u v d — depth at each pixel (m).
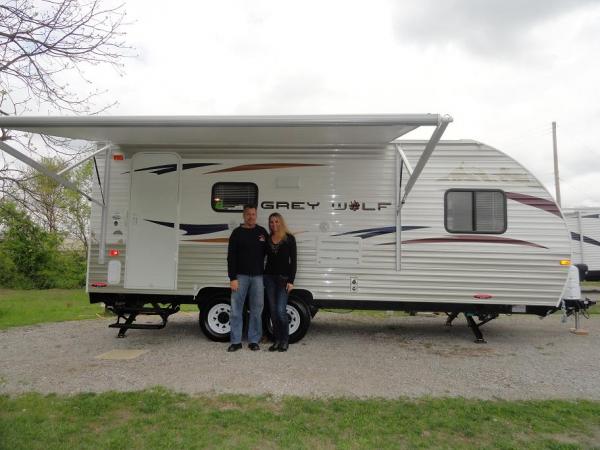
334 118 4.34
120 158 6.43
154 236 6.36
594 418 3.71
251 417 3.60
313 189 6.32
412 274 6.18
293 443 3.19
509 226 6.16
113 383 4.45
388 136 5.76
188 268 6.31
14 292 16.02
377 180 6.29
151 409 3.75
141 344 6.18
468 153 6.26
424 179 6.26
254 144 6.37
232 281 5.60
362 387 4.41
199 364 5.11
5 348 6.00
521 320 8.48
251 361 5.25
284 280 5.73
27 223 16.39
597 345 6.33
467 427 3.49
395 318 8.68
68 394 4.14
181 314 9.17
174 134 5.71
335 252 6.25
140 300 6.44
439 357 5.59
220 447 3.09
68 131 5.45
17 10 5.54
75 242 19.45
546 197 6.15
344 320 8.41
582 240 14.71
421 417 3.67
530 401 4.08
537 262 6.10
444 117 4.19
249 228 5.74
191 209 6.37
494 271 6.12
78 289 17.48
